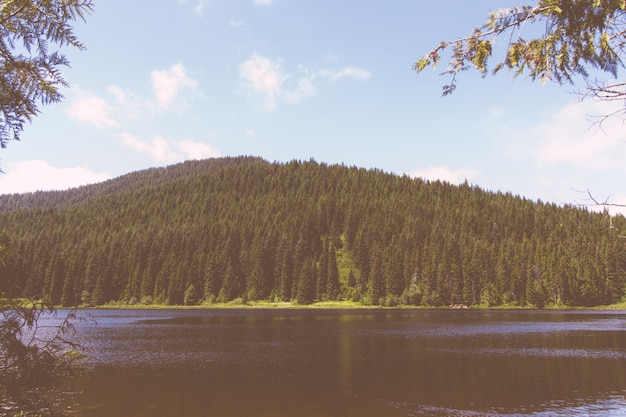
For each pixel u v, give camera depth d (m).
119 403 23.81
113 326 68.62
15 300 5.31
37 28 5.15
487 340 50.25
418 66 5.82
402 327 67.19
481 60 5.50
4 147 5.26
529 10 5.23
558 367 33.84
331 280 153.88
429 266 146.12
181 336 54.47
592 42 5.30
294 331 61.22
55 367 5.36
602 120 5.01
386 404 23.95
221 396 25.41
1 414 5.12
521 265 145.25
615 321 78.31
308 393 26.14
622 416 21.64
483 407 23.30
